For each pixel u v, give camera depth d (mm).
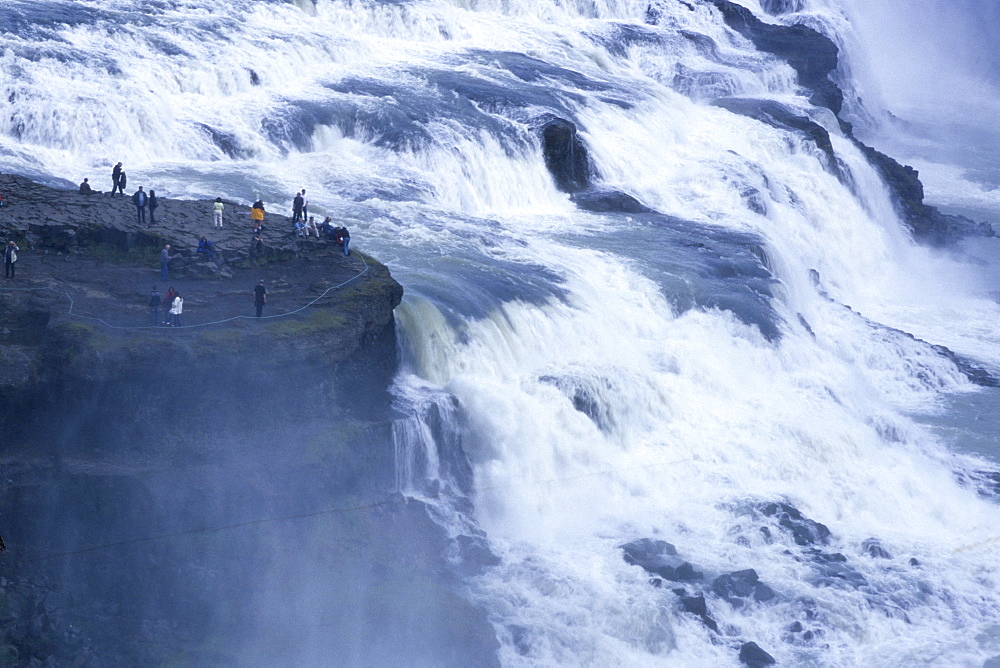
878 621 148875
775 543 162750
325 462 142625
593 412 174250
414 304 172125
